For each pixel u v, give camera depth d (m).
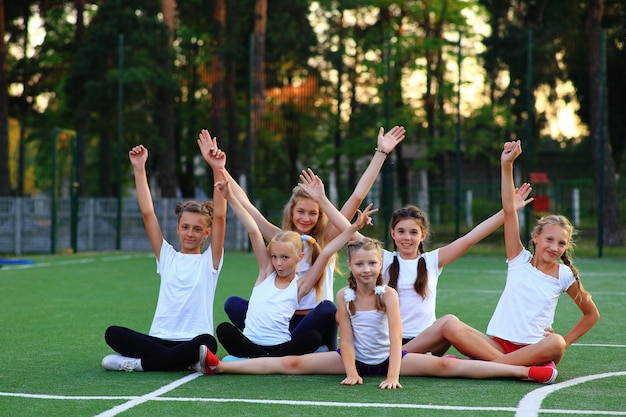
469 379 5.59
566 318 9.35
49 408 4.70
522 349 5.66
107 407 4.72
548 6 26.64
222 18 27.03
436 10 31.19
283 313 6.05
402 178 32.62
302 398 4.95
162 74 25.83
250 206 6.90
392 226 6.27
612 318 9.27
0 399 4.95
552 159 28.98
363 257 5.50
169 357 5.80
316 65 30.64
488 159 34.00
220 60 26.61
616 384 5.45
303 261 6.41
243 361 5.77
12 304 10.34
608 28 23.92
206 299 6.11
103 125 26.45
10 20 30.52
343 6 30.92
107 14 25.89
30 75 31.70
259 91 22.94
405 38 29.78
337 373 5.76
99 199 21.56
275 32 27.92
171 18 26.34
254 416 4.48
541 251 5.83
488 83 30.84
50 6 31.16
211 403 4.82
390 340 5.47
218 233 6.14
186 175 35.22
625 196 23.17
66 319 8.96
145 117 26.67
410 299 6.16
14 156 20.19
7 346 7.14
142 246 21.64
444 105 31.50
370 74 31.19
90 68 26.22
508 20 27.72
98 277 14.19
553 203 23.73
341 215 6.33
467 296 11.54
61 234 20.30
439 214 23.34
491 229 6.18
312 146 30.11
